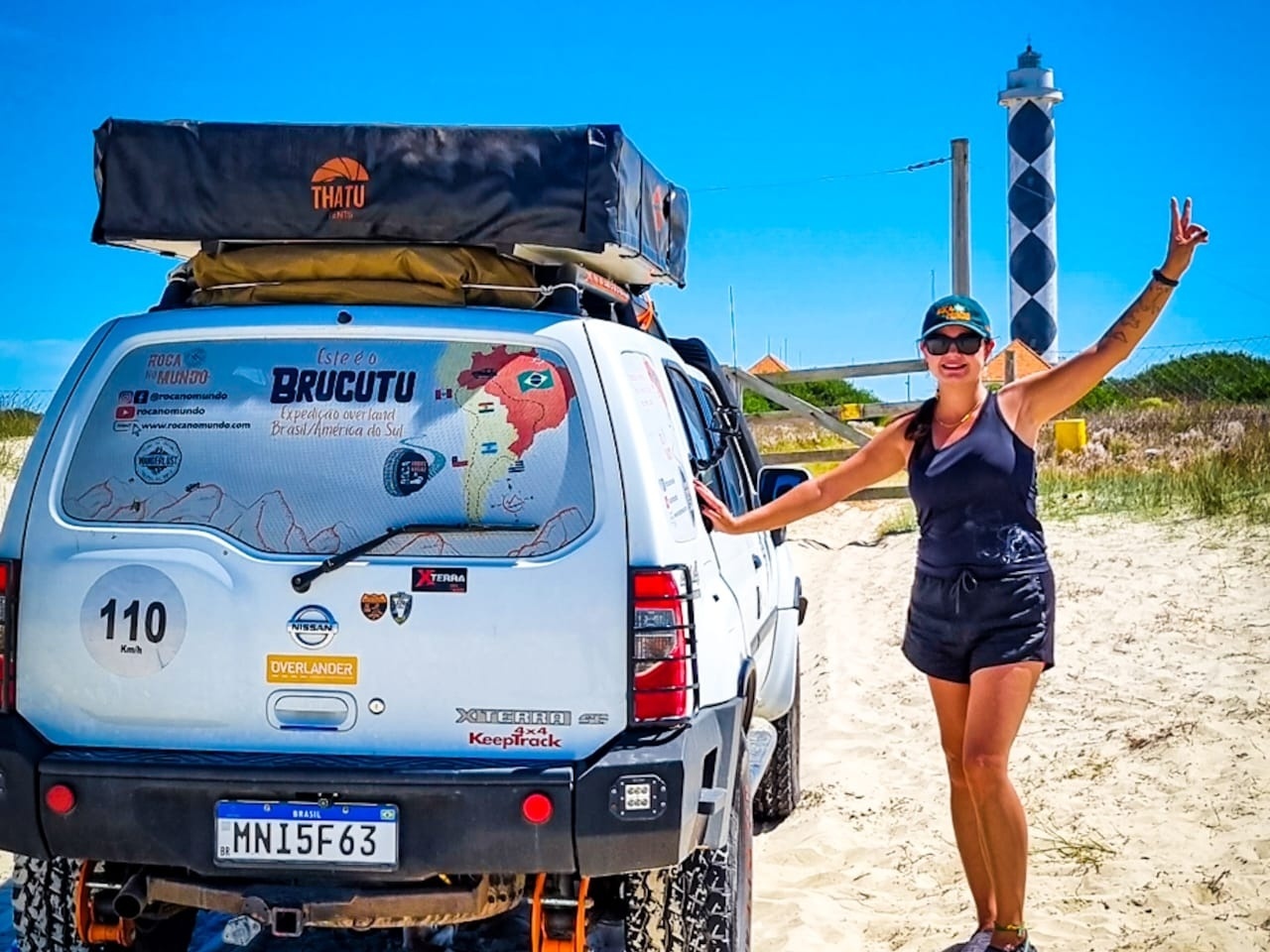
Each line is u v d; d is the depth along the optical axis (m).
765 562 5.94
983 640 4.54
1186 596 9.60
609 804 3.72
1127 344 4.57
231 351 4.09
